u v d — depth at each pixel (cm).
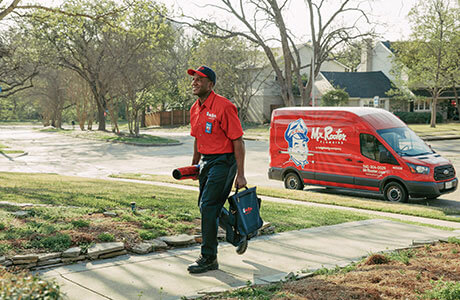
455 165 2002
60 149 3494
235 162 489
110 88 4650
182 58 6247
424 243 639
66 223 648
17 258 483
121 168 2306
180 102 6744
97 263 513
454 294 385
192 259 537
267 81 5675
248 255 563
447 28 4119
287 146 1514
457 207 1212
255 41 3400
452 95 5472
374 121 1336
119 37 4056
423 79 4319
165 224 684
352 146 1356
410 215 1043
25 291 260
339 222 814
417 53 4569
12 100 9088
